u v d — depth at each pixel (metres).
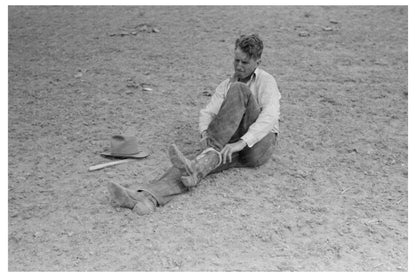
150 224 4.21
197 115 6.40
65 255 3.89
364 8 11.01
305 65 7.99
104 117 6.35
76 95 7.03
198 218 4.29
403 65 7.98
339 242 4.02
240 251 3.91
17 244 4.04
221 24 10.01
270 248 3.95
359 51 8.57
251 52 4.75
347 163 5.29
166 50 8.70
